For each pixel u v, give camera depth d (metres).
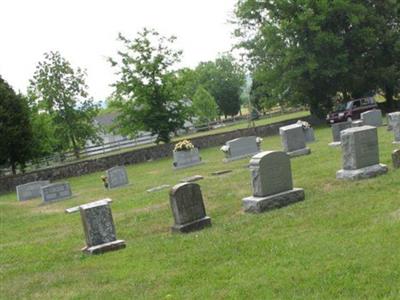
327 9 40.75
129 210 16.14
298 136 22.20
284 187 12.57
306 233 9.36
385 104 45.00
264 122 61.62
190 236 10.86
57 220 17.16
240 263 8.31
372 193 11.66
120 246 10.96
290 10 42.69
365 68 43.12
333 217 10.14
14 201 26.83
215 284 7.50
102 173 35.28
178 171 26.84
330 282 6.68
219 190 16.75
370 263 7.07
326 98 43.72
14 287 9.32
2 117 38.25
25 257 11.88
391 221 8.95
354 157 13.68
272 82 43.25
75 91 50.97
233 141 26.73
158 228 12.67
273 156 12.45
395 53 42.88
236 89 104.12
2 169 42.53
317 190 13.41
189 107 43.78
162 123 42.47
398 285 6.23
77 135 51.81
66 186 24.12
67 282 9.09
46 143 44.00
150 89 42.03
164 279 8.21
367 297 6.09
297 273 7.25
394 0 42.72
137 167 34.56
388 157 16.30
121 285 8.33
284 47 41.62
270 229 10.19
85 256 10.77
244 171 20.95
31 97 44.12
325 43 40.22
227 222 11.75
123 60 41.94
